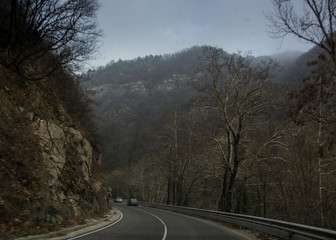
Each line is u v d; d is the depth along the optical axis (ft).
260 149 71.77
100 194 77.51
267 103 70.74
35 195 38.86
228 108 79.97
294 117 43.68
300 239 30.99
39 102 57.72
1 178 35.37
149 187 222.07
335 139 43.04
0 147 39.19
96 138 106.42
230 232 46.26
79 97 91.20
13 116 46.26
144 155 234.58
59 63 55.72
